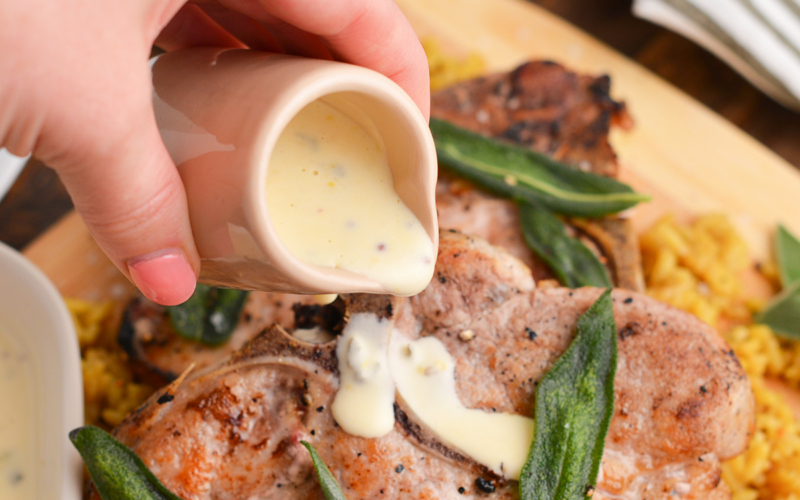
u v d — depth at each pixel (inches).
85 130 8.9
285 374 11.9
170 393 12.0
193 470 11.6
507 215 14.7
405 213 10.2
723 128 17.7
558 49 18.5
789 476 14.5
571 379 11.7
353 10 9.9
